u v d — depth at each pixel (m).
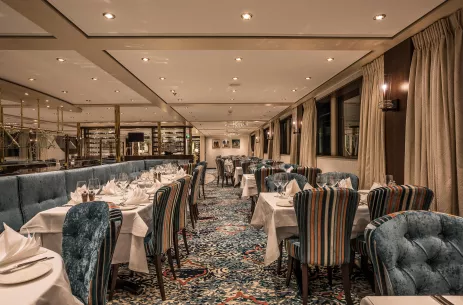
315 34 3.92
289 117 12.75
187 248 3.61
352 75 6.28
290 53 4.71
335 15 3.38
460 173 3.30
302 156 9.25
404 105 4.19
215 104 9.30
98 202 1.73
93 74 6.07
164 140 18.17
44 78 6.35
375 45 4.29
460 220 1.27
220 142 25.72
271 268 3.17
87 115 11.97
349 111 7.06
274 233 2.61
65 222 1.75
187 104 9.27
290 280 2.87
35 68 5.61
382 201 2.34
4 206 3.11
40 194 3.64
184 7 3.16
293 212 2.63
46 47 4.25
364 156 5.39
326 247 2.25
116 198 3.30
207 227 4.93
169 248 2.83
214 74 5.88
